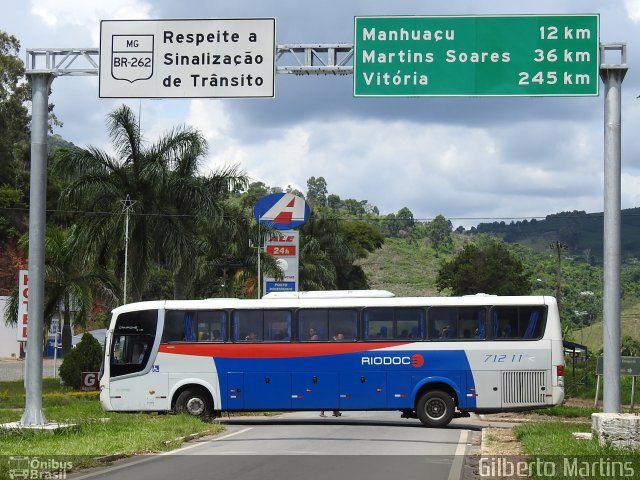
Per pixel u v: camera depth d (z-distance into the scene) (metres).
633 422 15.64
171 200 39.84
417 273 172.62
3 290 73.12
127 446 16.89
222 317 25.86
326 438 20.50
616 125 18.44
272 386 25.39
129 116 40.09
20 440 17.53
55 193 68.56
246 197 57.16
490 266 100.81
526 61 17.81
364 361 25.14
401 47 17.89
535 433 19.19
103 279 41.91
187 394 25.73
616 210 18.47
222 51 18.23
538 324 24.95
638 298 132.75
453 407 24.77
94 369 41.44
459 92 17.80
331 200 184.62
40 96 19.56
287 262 48.06
